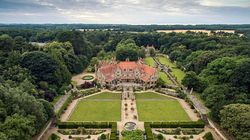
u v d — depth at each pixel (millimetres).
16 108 92062
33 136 100562
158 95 156500
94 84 173000
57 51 192875
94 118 121188
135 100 147125
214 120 113375
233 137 100938
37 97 125875
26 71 142250
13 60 148250
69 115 124625
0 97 94062
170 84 179625
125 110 131500
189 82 162250
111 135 101125
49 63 156250
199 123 112312
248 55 197125
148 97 152750
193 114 127188
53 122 116375
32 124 91875
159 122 113312
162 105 139500
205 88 154000
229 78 148875
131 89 166750
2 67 139500
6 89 99812
